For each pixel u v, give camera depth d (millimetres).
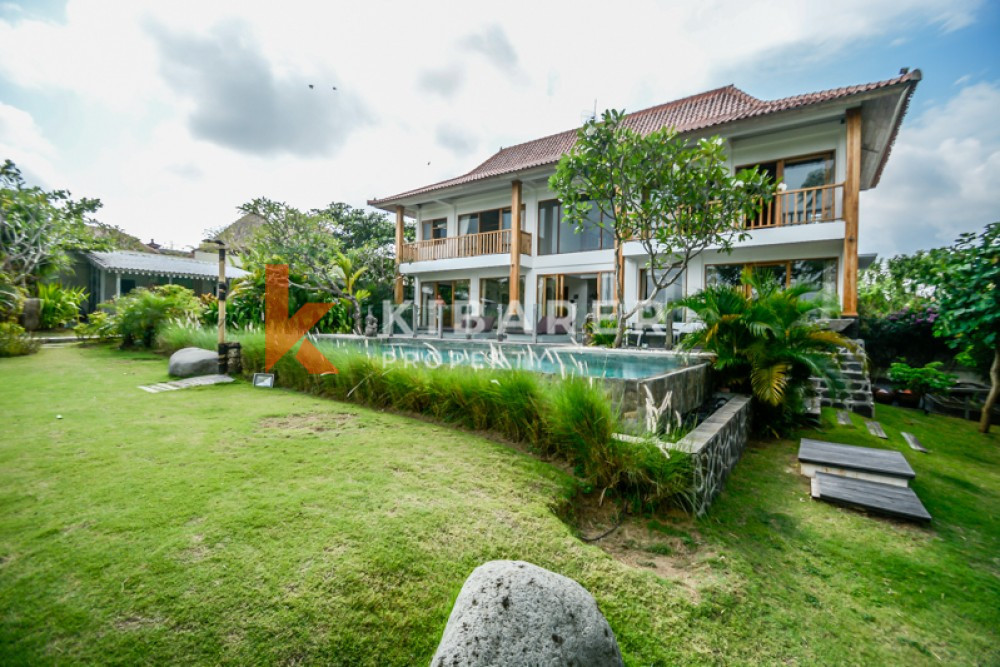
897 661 1873
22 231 14070
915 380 8305
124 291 18844
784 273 11047
